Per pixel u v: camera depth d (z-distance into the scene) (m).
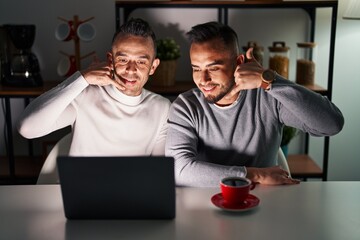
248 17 2.87
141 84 1.95
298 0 2.77
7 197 1.51
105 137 2.03
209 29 1.67
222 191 1.41
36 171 2.71
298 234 1.25
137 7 2.55
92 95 2.03
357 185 1.59
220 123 1.80
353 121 3.01
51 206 1.44
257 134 1.79
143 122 2.04
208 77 1.69
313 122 1.69
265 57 2.92
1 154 3.00
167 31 2.87
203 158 1.83
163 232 1.27
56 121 1.96
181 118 1.79
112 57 1.93
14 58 2.62
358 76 2.94
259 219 1.34
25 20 2.84
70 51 2.89
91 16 2.85
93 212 1.34
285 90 1.63
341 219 1.34
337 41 2.89
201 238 1.23
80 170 1.29
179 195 1.51
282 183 1.59
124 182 1.30
